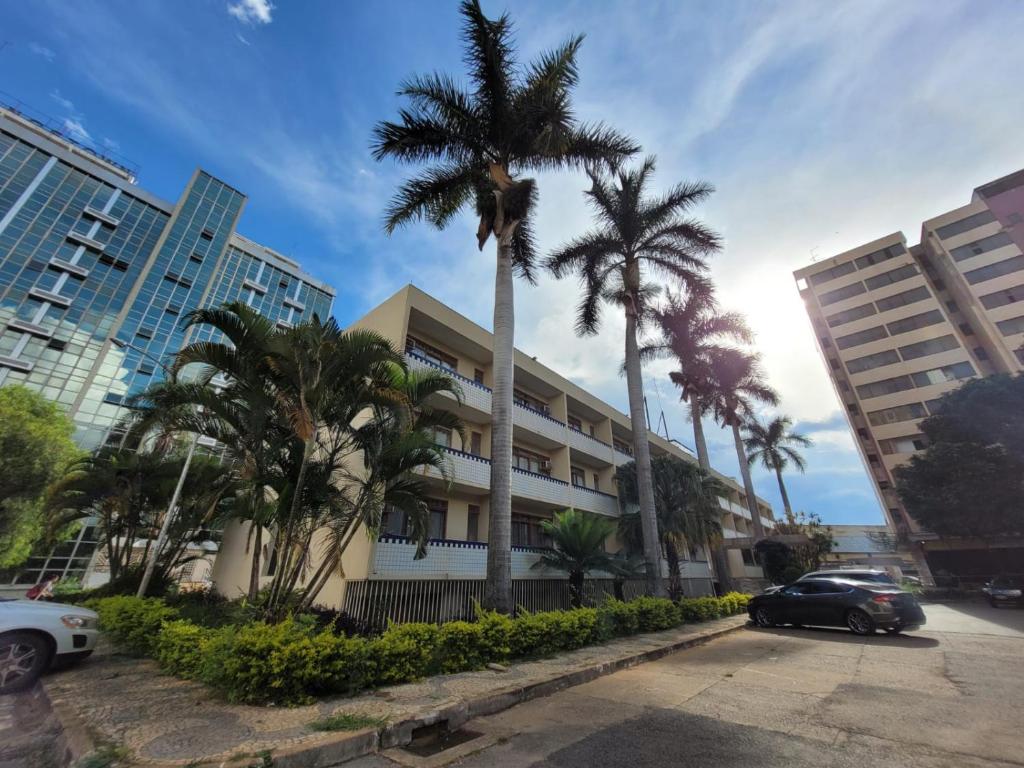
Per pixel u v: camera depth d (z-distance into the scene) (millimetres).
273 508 8781
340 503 8703
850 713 5176
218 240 45438
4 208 33844
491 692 5727
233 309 8273
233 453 9086
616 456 24641
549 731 4770
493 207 12672
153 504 16016
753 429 37500
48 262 34406
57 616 6402
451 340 16875
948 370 39469
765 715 5191
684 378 23922
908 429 40031
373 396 8523
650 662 8602
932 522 26906
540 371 20844
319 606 11430
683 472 20531
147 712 4707
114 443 32094
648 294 19234
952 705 5359
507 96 12227
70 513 16891
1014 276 37219
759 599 13984
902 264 44156
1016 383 23844
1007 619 15227
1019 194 14727
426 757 4082
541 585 16984
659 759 3986
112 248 38125
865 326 44531
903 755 3943
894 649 9391
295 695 5156
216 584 17141
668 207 17359
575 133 12953
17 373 30766
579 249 17609
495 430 10859
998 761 3748
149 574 12375
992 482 23844
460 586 13945
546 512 19750
